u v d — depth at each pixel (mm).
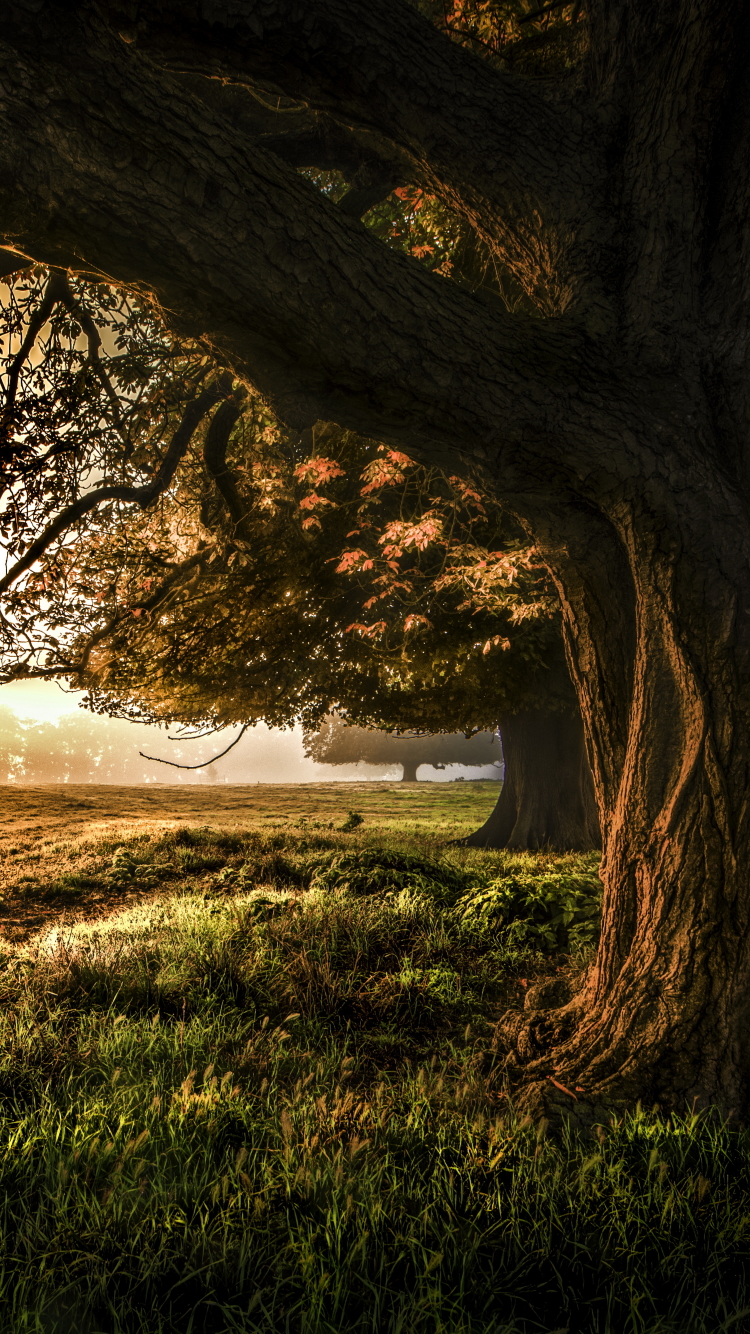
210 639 12586
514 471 3426
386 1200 2834
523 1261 2500
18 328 5227
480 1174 3020
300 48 3066
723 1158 3088
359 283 2787
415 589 12539
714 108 3549
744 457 3625
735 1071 3438
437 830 22812
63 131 2268
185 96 2521
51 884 11156
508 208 3887
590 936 6992
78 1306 2260
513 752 16719
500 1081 4117
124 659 11312
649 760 3746
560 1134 3412
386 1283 2369
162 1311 2303
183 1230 2635
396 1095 3945
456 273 9398
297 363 2912
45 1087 3822
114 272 2664
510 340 3289
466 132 3537
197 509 9250
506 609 12031
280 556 11523
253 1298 2205
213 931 7129
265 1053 4609
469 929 7258
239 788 47219
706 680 3412
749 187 3609
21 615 6367
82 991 5449
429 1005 5539
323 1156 3111
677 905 3562
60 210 2408
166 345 6430
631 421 3316
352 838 18422
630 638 4145
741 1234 2602
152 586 9320
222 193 2480
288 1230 2605
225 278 2617
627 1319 2244
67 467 5562
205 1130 3359
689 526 3352
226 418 7113
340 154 4566
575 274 3809
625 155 3783
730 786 3357
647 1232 2645
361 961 6387
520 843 15961
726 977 3416
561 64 6633
